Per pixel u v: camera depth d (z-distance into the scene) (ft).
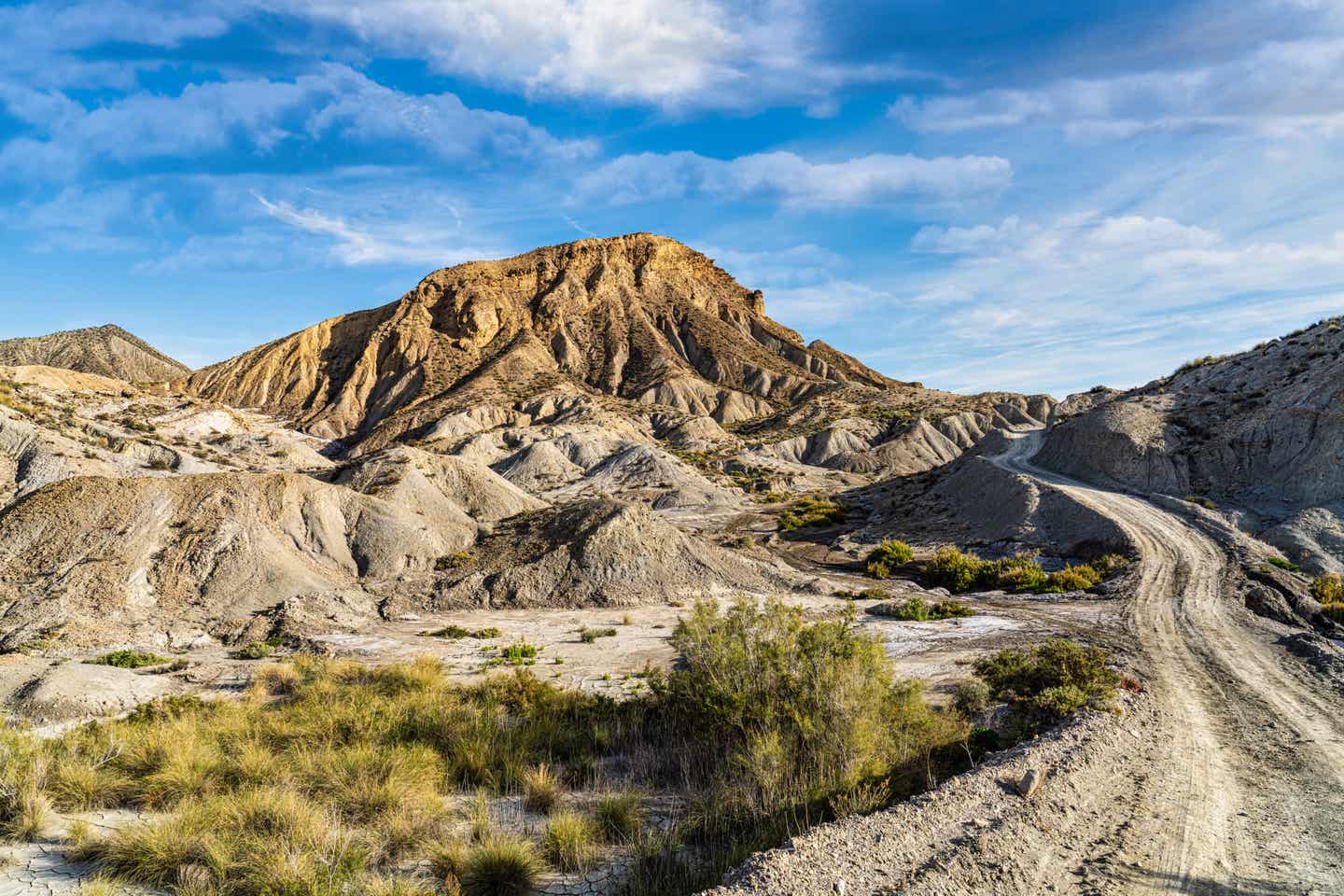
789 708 37.06
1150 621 93.09
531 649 85.61
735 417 599.16
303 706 54.39
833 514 252.83
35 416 241.55
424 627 106.83
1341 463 149.48
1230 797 33.71
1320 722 48.16
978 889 23.24
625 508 143.84
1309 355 192.44
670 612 116.67
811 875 22.52
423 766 37.09
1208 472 175.73
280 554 122.01
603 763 41.42
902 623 97.35
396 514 146.41
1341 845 28.40
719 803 31.12
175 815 30.99
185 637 96.22
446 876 25.18
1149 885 24.64
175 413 410.11
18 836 28.96
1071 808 30.45
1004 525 179.22
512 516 173.47
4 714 55.26
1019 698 48.44
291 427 594.65
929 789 31.58
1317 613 98.43
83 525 116.06
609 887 25.20
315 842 26.73
